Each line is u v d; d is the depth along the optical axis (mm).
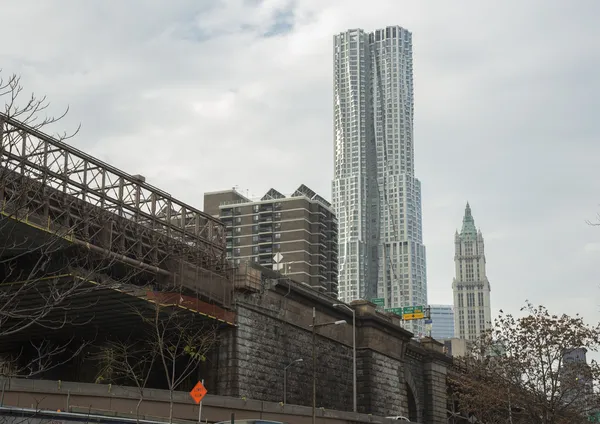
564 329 72188
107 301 63062
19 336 75812
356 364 87312
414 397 98688
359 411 85375
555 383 71500
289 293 77688
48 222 54062
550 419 71688
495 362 76562
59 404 45719
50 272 54219
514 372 73188
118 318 68812
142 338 74312
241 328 70312
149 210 69000
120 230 63781
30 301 61812
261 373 71438
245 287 71250
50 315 66938
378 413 86000
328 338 82875
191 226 78188
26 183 31234
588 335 71688
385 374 89312
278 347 74625
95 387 47562
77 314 66875
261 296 73812
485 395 74750
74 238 56000
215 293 68875
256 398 69938
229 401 55188
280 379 73812
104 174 63281
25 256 57125
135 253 66250
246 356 70125
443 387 105188
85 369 75750
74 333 74500
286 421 59531
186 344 69625
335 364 83312
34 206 54938
